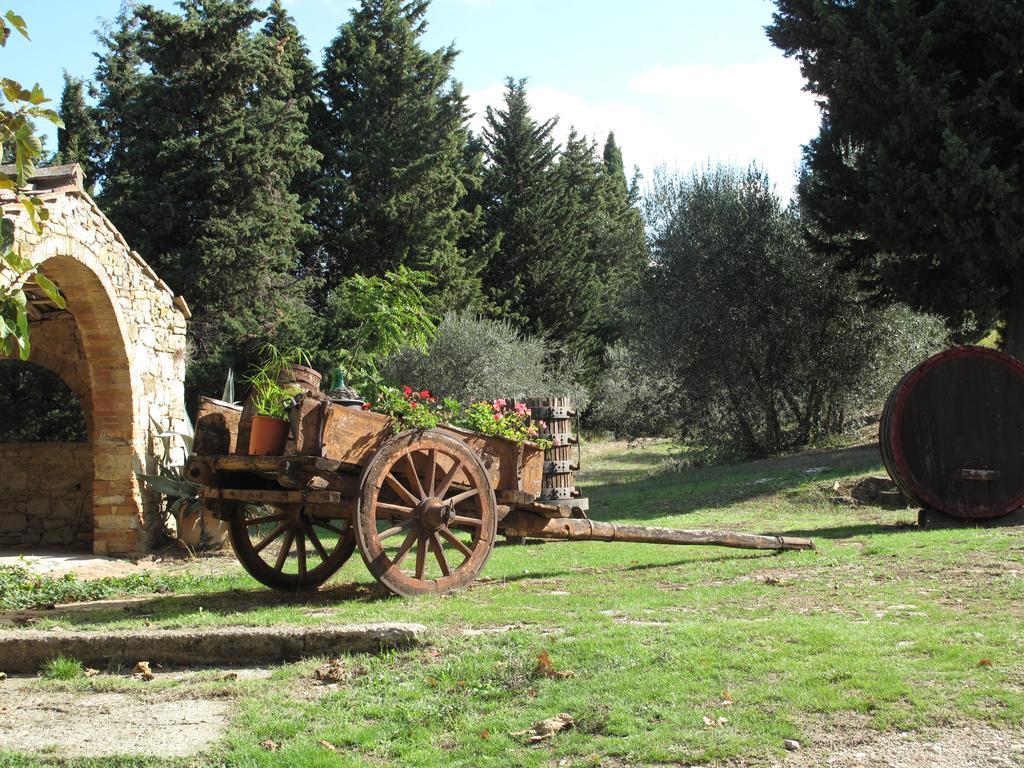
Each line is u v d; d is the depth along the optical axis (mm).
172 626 7191
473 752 4609
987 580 8219
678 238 26719
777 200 26266
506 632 6539
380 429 8367
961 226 18922
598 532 9836
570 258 43312
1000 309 21266
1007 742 4410
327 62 37094
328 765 4441
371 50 34500
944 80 18938
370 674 5891
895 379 25391
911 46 19641
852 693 5051
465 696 5383
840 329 25844
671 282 26984
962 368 13070
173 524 14711
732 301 26125
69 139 31672
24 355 5434
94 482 13758
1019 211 18359
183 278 26125
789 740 4512
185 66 27047
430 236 34719
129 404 13812
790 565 9656
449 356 32406
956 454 12969
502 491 9297
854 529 13344
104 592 9797
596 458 36219
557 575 9797
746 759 4355
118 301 13547
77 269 12641
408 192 34406
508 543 13102
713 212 26375
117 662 6449
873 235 20219
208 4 27297
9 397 25188
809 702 4934
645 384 29734
